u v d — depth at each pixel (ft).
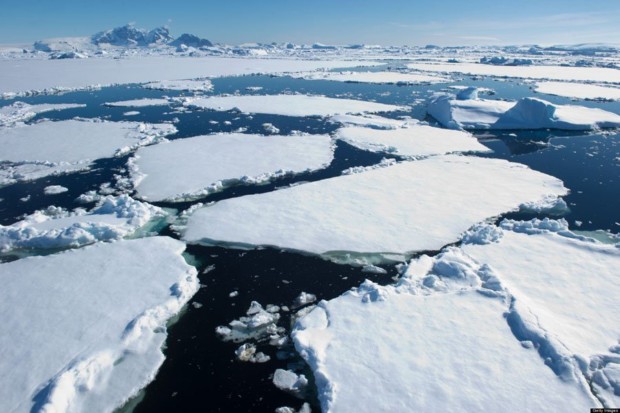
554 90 147.74
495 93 145.89
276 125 96.37
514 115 96.37
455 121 95.20
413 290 33.58
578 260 37.09
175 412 25.36
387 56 433.07
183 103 125.39
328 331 29.81
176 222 48.21
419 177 59.82
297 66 276.41
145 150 75.51
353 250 41.42
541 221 43.80
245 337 31.37
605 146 78.59
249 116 106.63
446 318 30.17
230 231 45.32
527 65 271.90
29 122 101.96
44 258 39.58
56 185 60.44
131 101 130.41
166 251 40.91
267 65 287.28
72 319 31.12
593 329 28.58
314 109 113.39
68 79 194.90
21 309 32.12
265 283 37.45
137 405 25.80
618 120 94.27
